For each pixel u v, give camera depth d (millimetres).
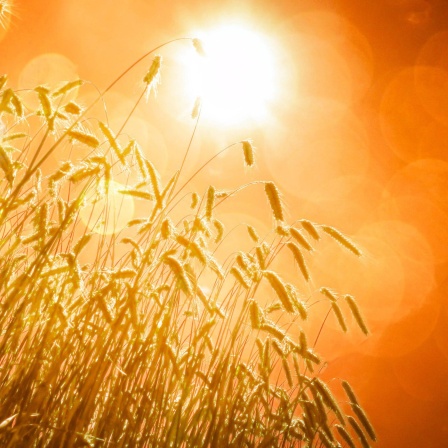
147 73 2184
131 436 2111
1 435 2004
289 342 2230
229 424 2168
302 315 2234
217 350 2174
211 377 2186
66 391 2084
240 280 2207
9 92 2129
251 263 2230
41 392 2059
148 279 2168
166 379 2146
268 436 2186
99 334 2109
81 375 2098
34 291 2105
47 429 2064
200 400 2189
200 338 2182
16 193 2057
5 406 2057
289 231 2234
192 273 2174
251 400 2203
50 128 2090
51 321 2096
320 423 2211
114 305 2164
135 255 2168
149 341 2133
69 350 2092
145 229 2191
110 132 2168
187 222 2223
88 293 2146
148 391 2133
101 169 2160
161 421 2145
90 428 2115
